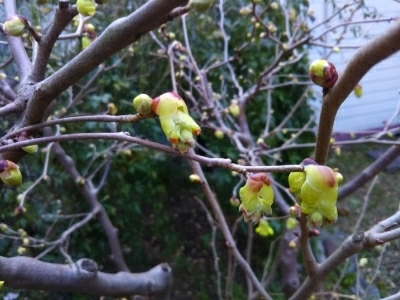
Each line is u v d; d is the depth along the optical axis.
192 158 0.17
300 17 0.79
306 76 0.75
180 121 0.17
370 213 0.96
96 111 0.74
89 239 0.76
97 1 0.18
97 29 0.71
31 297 0.68
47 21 0.62
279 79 0.82
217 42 0.83
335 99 0.16
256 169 0.17
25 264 0.35
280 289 0.75
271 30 0.53
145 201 0.83
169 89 0.82
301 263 0.79
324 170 0.16
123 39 0.16
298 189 0.17
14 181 0.20
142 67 0.80
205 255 0.85
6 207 0.68
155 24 0.16
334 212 0.16
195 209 0.91
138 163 0.78
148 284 0.44
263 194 0.17
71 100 0.61
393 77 1.34
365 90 1.33
